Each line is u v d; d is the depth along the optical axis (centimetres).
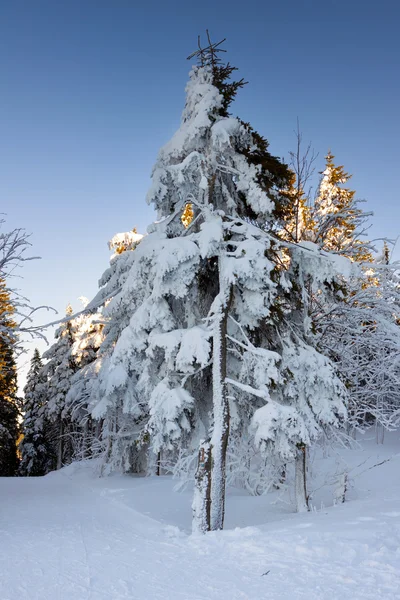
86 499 1537
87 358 3095
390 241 1390
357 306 1410
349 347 1474
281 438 1027
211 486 968
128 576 629
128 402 1992
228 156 1281
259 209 1213
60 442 3497
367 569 584
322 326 1416
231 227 1155
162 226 1284
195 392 1298
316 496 1358
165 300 1165
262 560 671
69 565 687
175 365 1156
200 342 1046
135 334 1171
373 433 2498
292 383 1123
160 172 1244
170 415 1042
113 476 2058
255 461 1491
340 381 1130
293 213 1490
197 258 1110
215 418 1039
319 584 551
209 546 791
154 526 1030
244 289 1130
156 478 1830
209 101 1205
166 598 538
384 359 1370
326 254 1170
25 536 900
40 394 3547
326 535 749
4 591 564
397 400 1554
